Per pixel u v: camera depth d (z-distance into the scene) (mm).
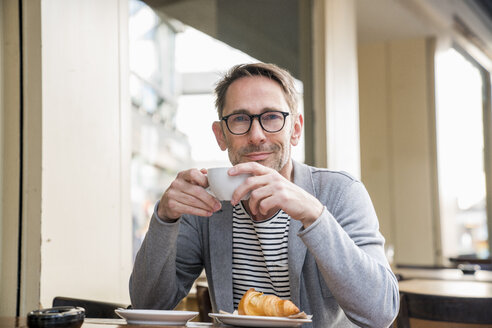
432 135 5359
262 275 1309
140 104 2361
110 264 1965
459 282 2299
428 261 5277
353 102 3840
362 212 1271
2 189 1750
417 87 5438
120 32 2064
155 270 1205
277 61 3389
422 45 5453
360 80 5609
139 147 2342
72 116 1830
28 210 1722
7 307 1715
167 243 1183
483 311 1478
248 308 982
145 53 2402
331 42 3566
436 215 5301
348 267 1047
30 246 1711
